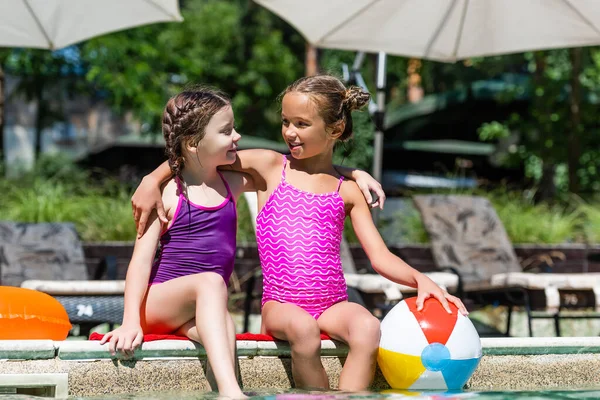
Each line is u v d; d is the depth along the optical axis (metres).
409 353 3.60
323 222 4.14
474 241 8.70
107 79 16.14
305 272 4.05
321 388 3.74
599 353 4.01
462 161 14.77
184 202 3.98
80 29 6.65
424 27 7.25
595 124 17.17
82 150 34.97
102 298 5.91
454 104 18.97
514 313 10.27
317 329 3.72
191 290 3.72
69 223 8.00
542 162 16.78
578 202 13.85
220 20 27.67
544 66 16.67
